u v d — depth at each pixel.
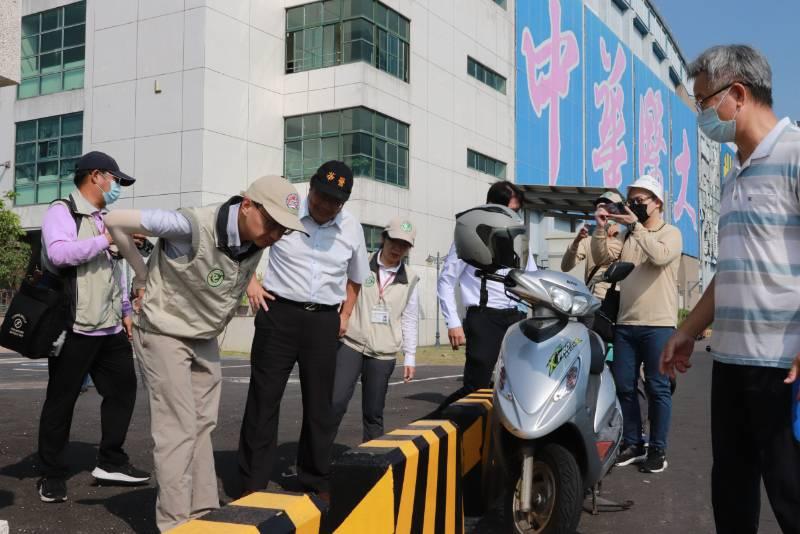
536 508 3.98
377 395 5.69
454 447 3.76
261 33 27.42
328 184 4.61
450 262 5.82
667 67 65.38
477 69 35.06
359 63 26.98
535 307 4.33
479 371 5.55
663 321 5.96
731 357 2.90
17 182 29.55
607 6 51.91
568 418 3.91
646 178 6.05
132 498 4.88
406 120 29.48
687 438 7.55
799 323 2.79
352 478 2.82
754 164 2.87
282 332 4.70
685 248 64.94
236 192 26.34
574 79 44.28
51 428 4.75
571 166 43.56
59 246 4.64
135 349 3.95
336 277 4.82
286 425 8.00
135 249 3.90
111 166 4.98
